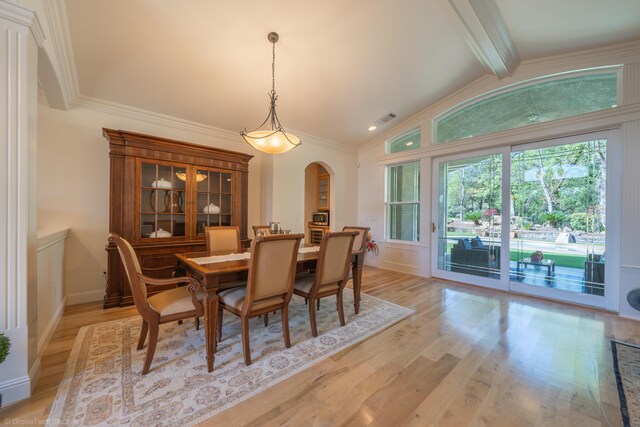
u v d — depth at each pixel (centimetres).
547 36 280
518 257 352
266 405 146
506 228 359
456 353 202
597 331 239
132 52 255
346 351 204
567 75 313
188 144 331
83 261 304
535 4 236
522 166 349
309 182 707
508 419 137
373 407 145
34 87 157
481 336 230
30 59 150
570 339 224
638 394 156
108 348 203
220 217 368
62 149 291
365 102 391
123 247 167
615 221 283
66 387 157
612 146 284
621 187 274
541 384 166
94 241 309
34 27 150
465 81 367
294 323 257
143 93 310
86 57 251
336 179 531
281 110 388
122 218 293
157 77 290
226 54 272
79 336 222
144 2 211
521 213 349
